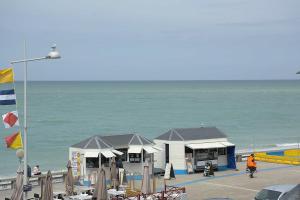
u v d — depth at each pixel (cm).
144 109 17325
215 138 4509
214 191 3544
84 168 3903
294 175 4200
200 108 18000
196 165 4412
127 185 3650
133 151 4081
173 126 12144
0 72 2866
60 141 9381
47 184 2772
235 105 19612
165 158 4456
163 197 2977
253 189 3603
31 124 12256
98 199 2788
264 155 5112
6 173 6150
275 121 13975
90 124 12381
